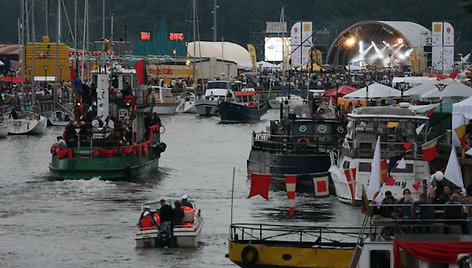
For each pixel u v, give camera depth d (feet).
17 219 297.74
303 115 433.89
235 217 301.22
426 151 275.18
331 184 359.25
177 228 255.70
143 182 385.50
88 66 544.62
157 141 449.06
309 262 209.77
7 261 240.53
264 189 217.56
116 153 378.53
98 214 307.17
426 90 458.09
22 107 650.43
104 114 408.87
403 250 175.73
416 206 193.16
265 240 226.38
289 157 376.89
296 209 315.58
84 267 233.96
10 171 419.33
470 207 205.36
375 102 483.51
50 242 262.26
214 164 464.65
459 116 320.09
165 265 235.20
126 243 260.83
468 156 304.30
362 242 190.60
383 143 312.09
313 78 525.34
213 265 234.99
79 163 377.09
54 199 336.70
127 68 467.11
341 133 388.98
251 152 415.03
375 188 207.62
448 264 172.65
